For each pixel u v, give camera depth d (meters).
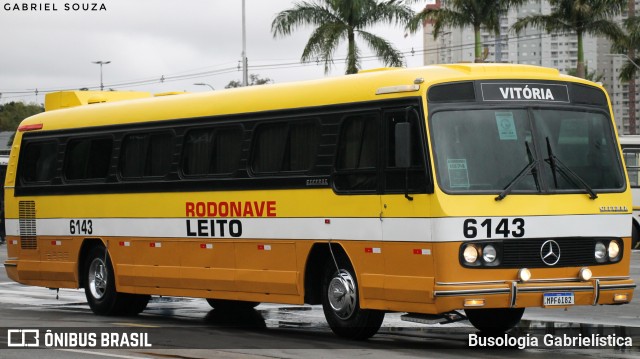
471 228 13.64
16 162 21.39
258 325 17.38
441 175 13.71
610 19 53.25
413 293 13.95
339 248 15.21
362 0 49.00
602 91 14.95
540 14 53.66
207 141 17.39
